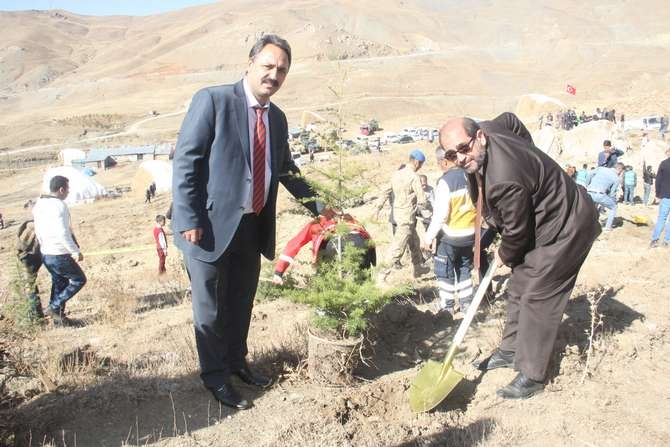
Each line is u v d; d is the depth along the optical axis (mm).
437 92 115312
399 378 4418
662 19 187250
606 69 130250
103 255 16016
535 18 197250
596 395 4168
